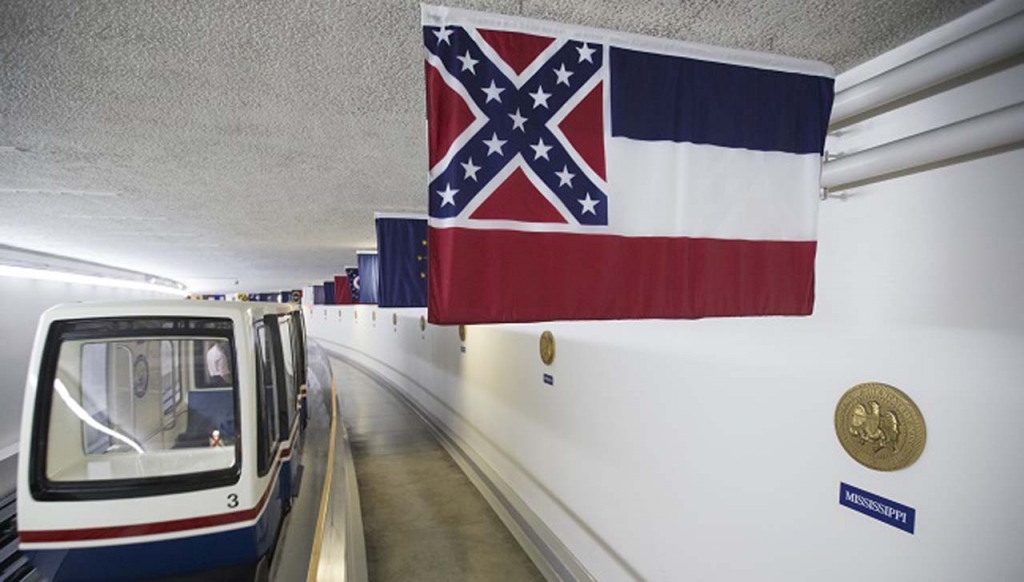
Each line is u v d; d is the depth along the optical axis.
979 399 1.51
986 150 1.46
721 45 1.87
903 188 1.74
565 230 1.62
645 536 3.24
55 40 1.80
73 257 10.11
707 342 2.68
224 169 3.77
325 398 10.66
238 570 3.40
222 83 2.22
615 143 1.67
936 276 1.64
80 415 3.06
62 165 3.55
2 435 8.15
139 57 1.96
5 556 5.35
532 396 5.24
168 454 3.15
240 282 23.61
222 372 3.50
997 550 1.47
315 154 3.41
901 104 1.81
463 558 4.85
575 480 4.25
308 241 8.61
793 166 1.87
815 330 2.05
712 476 2.64
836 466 1.95
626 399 3.47
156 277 16.58
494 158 1.56
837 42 1.83
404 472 7.32
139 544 2.92
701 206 1.75
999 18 1.54
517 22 1.59
